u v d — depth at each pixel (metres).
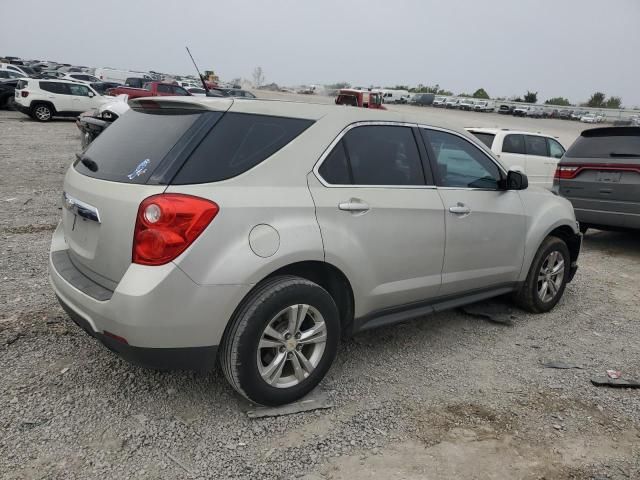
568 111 75.88
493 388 3.58
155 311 2.62
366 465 2.73
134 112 3.38
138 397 3.17
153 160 2.83
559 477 2.73
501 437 3.03
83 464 2.59
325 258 3.11
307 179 3.12
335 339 3.26
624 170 7.08
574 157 7.67
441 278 3.90
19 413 2.93
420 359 3.94
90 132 9.70
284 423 3.03
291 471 2.65
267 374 3.00
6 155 12.84
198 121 2.93
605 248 8.02
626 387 3.68
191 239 2.65
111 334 2.73
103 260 2.85
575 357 4.13
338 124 3.34
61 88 22.78
